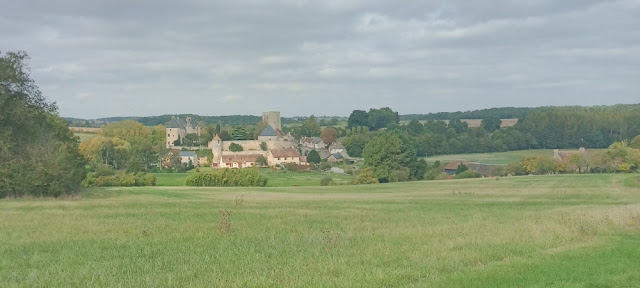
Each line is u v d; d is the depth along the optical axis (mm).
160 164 141750
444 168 133375
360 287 12359
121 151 136000
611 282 12883
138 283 12711
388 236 20438
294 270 14125
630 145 125625
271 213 31234
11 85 51562
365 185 80688
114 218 28109
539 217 27312
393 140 109250
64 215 29578
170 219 27672
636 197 49750
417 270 14086
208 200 45688
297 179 113250
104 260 16016
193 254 16766
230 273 13820
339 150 186375
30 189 46250
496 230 21688
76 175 50469
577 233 20562
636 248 17531
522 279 13117
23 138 50844
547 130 165125
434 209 36656
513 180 85562
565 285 12414
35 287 12586
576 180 82812
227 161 158750
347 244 18469
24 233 21844
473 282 12750
